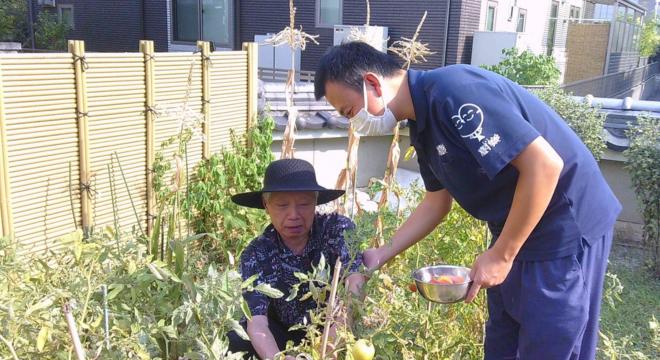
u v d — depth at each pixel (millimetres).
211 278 1644
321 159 6027
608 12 19328
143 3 13633
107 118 4102
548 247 1877
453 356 2205
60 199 3939
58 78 3793
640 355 2348
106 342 1560
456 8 9961
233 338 2377
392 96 1858
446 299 1863
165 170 4336
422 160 2207
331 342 1865
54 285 1818
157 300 1876
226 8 12383
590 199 1879
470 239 2717
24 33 16188
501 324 2150
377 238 2643
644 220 5055
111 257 2045
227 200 4535
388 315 2188
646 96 20531
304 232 2314
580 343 1959
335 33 10531
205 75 4625
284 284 2377
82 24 14953
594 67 15523
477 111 1704
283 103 5711
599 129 5637
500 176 1836
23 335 1615
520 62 9289
